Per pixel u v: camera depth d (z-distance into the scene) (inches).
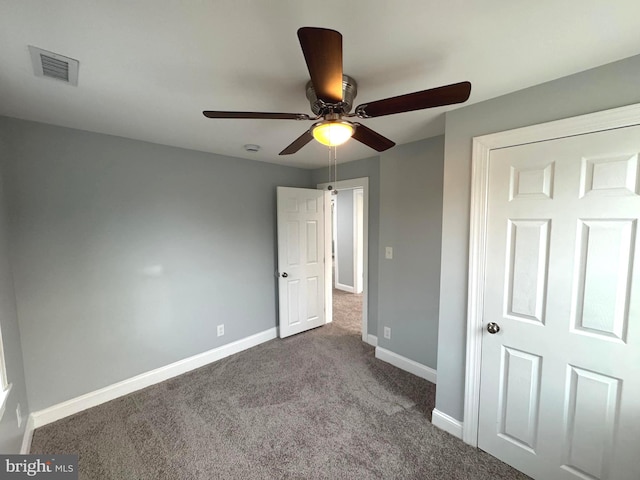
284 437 74.9
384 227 114.3
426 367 102.9
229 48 45.2
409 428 78.0
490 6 36.3
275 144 101.0
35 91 59.3
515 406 64.3
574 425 56.7
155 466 66.2
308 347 129.8
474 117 67.1
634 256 49.4
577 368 55.9
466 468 65.3
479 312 68.4
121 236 92.4
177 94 61.3
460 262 71.6
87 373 87.0
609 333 52.2
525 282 61.4
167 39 42.7
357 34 41.8
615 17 38.1
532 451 62.3
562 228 56.2
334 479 62.7
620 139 49.7
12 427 61.6
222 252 119.2
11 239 73.4
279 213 134.2
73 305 84.0
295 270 141.9
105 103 65.6
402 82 56.6
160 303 102.0
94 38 42.3
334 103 45.8
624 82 49.1
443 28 40.7
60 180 80.8
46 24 38.8
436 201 97.4
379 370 109.0
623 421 51.6
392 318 113.4
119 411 85.6
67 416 83.1
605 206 51.6
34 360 77.7
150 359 100.1
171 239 104.0
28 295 76.4
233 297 123.9
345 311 183.8
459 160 70.2
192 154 108.2
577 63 50.2
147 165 97.1
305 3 35.5
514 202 61.9
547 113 57.1
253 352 125.2
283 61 48.9
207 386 98.7
